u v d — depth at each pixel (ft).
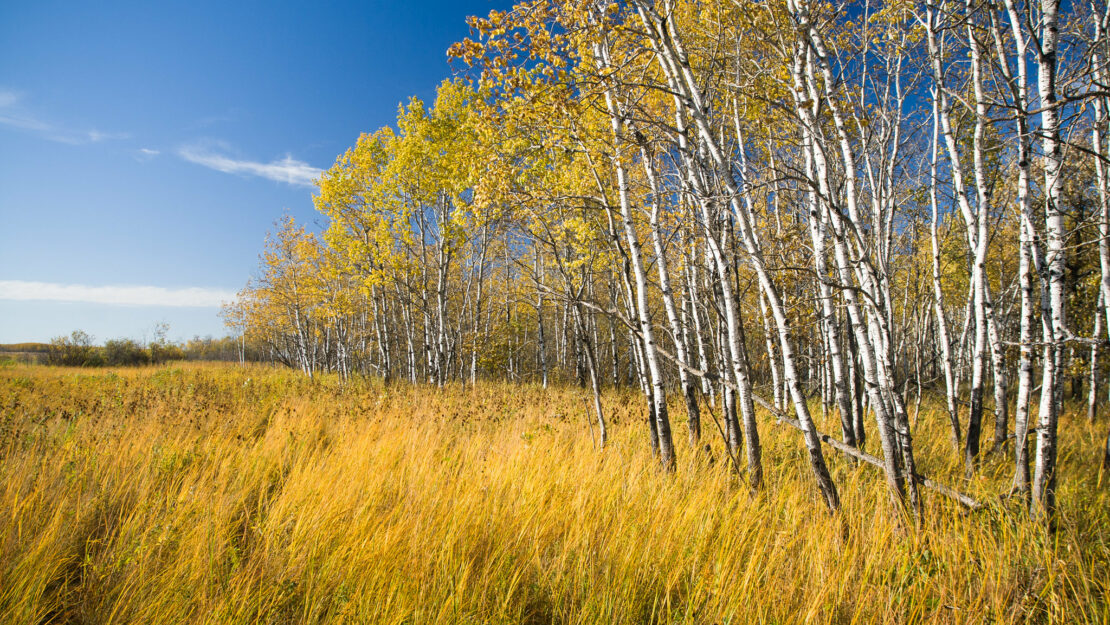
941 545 10.59
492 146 17.33
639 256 17.88
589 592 9.47
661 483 15.05
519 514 12.50
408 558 10.45
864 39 20.21
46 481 14.11
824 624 8.53
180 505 12.95
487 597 9.86
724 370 19.53
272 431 23.12
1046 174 13.30
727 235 17.28
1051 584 8.98
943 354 22.09
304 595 9.79
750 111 19.57
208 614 8.87
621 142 17.90
